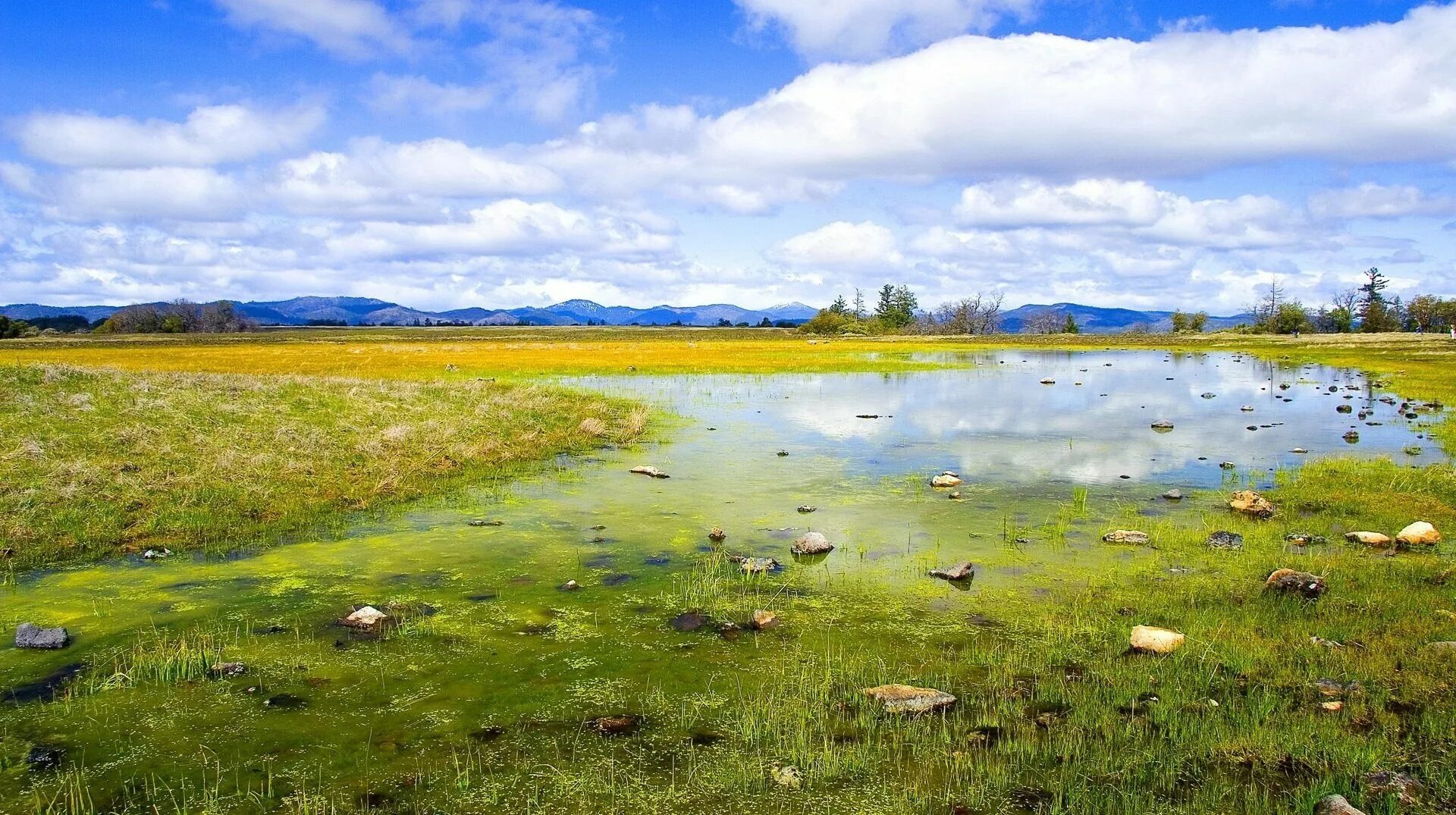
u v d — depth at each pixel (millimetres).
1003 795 6254
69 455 16656
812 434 25188
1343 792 6047
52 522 13375
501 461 20141
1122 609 9984
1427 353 65250
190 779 6504
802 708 7574
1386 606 9625
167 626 9711
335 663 8680
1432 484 16406
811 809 6121
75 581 11367
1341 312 136250
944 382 44531
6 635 9406
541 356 63250
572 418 26078
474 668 8547
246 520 14367
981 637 9258
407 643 9195
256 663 8641
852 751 6848
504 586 11188
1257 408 31734
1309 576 10227
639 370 50406
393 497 16422
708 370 51344
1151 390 39688
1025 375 50281
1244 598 10180
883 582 11219
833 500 16312
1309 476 17547
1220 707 7375
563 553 12742
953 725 7262
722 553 12688
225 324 171750
